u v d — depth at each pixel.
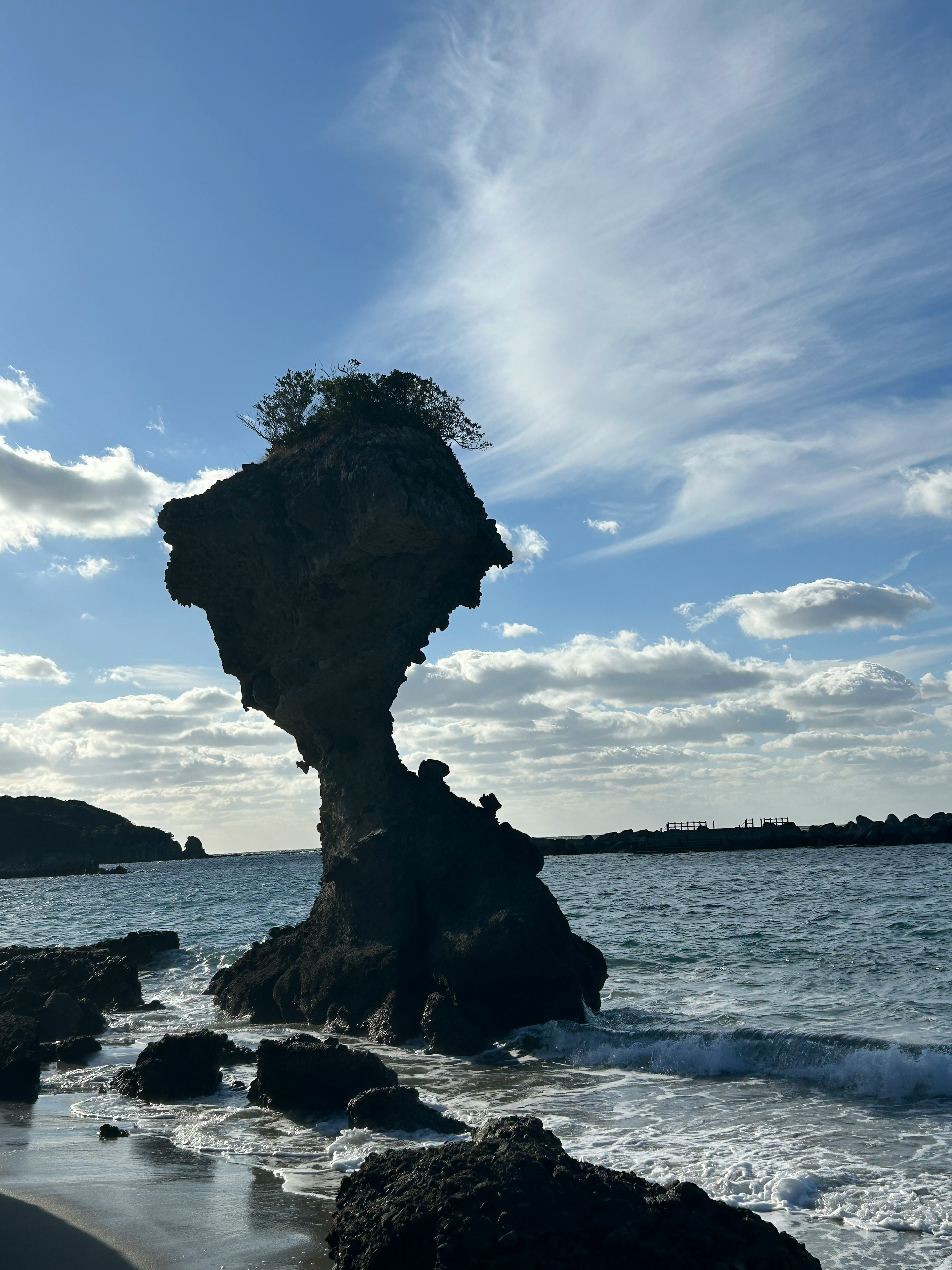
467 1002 22.47
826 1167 12.74
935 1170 12.53
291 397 30.61
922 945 33.31
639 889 70.94
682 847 143.25
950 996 24.06
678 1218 8.75
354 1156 13.78
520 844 25.98
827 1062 17.75
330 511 26.05
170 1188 12.33
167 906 78.62
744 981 28.06
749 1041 18.97
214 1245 10.24
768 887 67.31
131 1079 19.06
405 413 29.11
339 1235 9.52
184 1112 17.02
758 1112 15.63
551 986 22.45
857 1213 11.19
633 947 36.53
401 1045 22.34
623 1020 22.62
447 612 28.34
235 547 27.86
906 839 127.06
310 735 29.52
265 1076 17.31
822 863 96.56
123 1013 28.88
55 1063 22.22
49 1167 13.52
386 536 25.23
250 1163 13.68
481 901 24.23
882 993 24.97
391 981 23.81
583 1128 15.08
